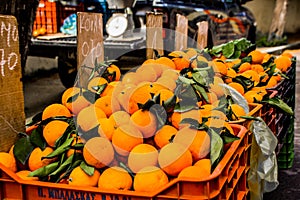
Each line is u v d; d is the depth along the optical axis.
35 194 1.43
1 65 1.65
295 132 4.77
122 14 5.14
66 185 1.41
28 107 5.86
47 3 6.29
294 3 19.05
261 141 2.06
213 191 1.36
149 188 1.45
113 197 1.37
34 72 8.09
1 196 1.46
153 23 2.93
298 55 12.95
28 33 4.16
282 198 3.07
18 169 1.66
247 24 10.18
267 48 13.94
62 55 5.64
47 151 1.63
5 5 3.70
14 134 1.73
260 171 2.08
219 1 8.96
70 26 6.42
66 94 1.96
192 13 7.39
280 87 2.86
